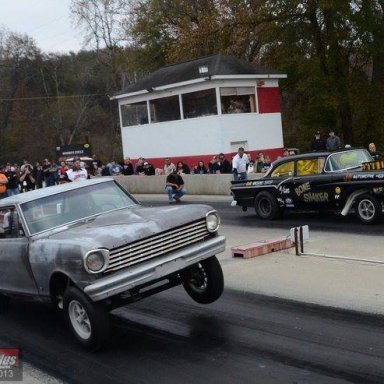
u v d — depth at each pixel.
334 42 34.59
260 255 10.98
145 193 27.59
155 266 6.54
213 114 31.17
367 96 35.59
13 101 68.31
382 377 5.25
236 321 7.30
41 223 7.63
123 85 59.22
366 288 8.10
